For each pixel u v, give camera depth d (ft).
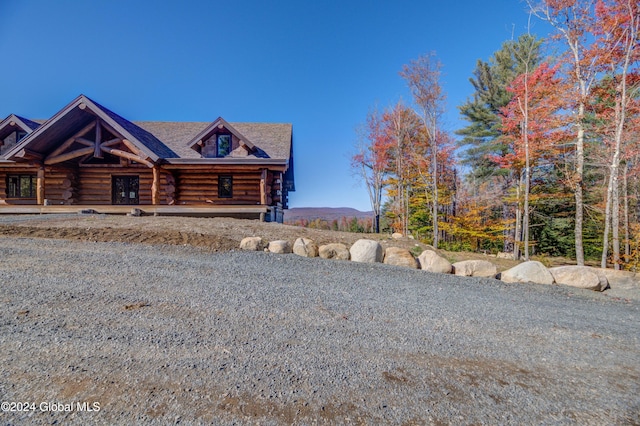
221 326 11.14
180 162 46.93
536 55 59.21
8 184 53.36
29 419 6.20
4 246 20.01
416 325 12.82
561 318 15.60
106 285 14.40
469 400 7.90
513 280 24.30
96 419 6.31
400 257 25.22
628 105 37.22
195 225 31.24
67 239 22.95
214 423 6.39
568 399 8.28
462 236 67.21
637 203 47.75
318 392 7.72
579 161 40.96
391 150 78.43
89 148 46.24
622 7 35.24
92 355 8.64
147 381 7.64
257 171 51.75
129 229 27.09
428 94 49.42
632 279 24.84
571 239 61.62
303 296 15.29
